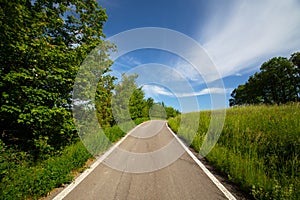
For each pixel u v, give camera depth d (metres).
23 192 3.44
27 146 6.04
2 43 5.08
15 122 6.13
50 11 7.12
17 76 5.24
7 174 3.84
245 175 3.78
